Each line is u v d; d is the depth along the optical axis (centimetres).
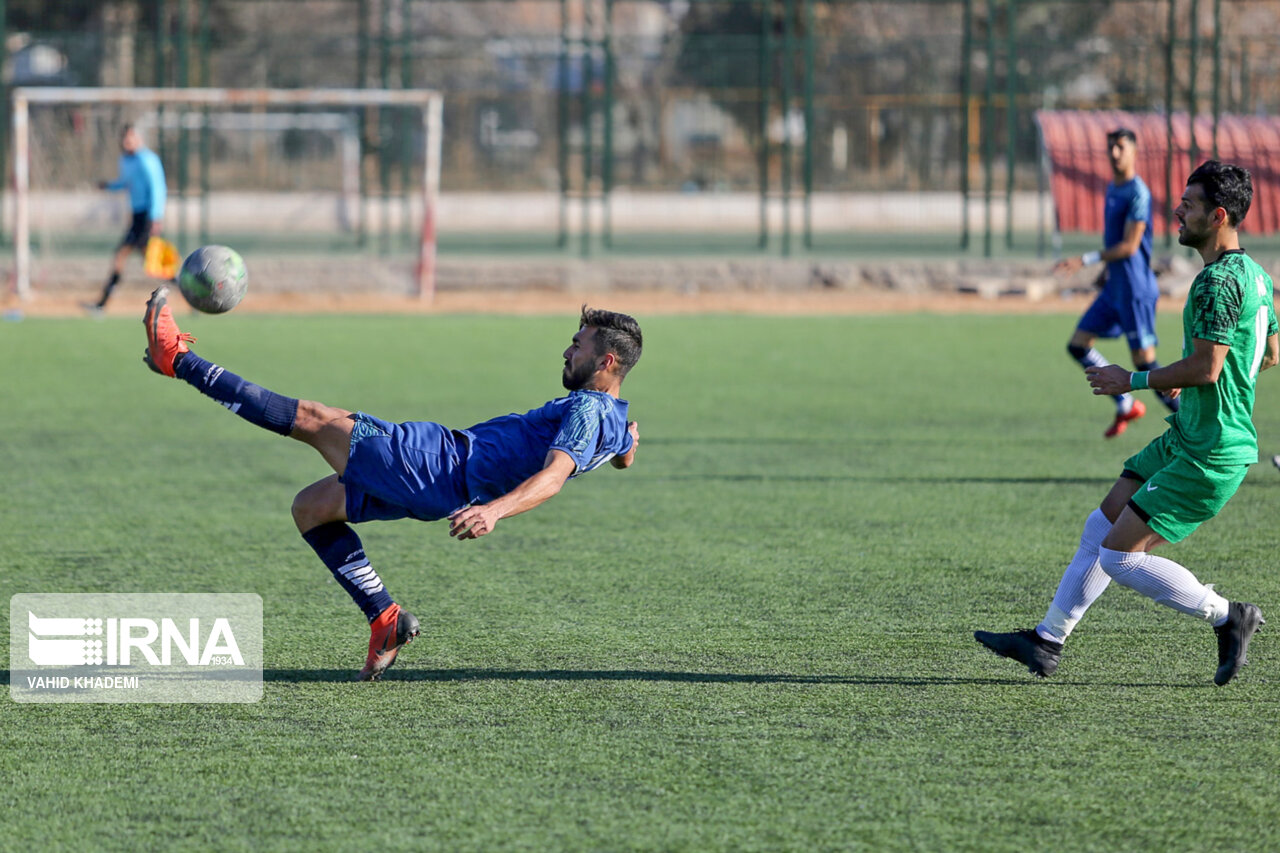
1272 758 1480
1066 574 1700
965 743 1522
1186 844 1272
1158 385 1608
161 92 7369
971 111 9206
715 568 2334
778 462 3328
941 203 9225
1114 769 1446
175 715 1608
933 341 5881
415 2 13875
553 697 1673
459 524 1476
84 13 11519
